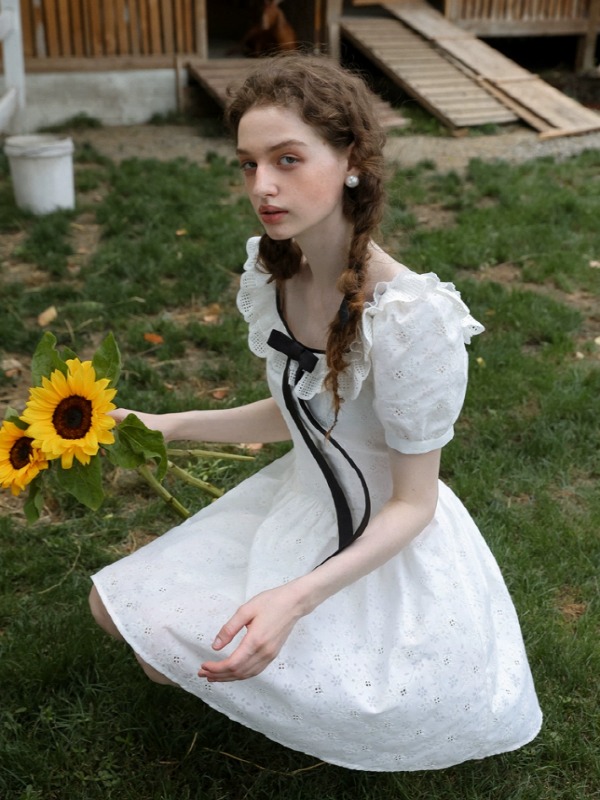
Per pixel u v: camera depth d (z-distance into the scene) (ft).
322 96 5.20
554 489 11.18
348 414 6.03
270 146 5.18
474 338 14.79
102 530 10.21
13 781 7.08
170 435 7.12
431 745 6.07
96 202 23.08
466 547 6.63
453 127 31.17
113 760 7.25
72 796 6.96
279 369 6.36
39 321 15.49
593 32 42.63
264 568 6.20
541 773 7.23
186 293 16.84
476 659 6.10
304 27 39.86
